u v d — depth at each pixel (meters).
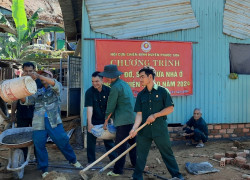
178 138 7.30
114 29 7.03
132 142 5.15
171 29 7.29
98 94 5.27
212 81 7.59
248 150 6.44
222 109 7.66
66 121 8.81
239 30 7.71
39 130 4.61
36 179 4.67
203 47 7.52
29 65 4.49
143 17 7.16
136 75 7.04
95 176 4.36
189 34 7.44
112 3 7.00
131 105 4.85
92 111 5.32
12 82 4.10
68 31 12.98
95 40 6.85
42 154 4.62
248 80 7.82
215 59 7.60
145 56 7.09
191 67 7.35
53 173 4.18
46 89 4.79
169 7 7.27
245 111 7.81
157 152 6.54
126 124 4.77
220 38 7.62
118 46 6.96
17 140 4.72
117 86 4.72
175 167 4.38
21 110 5.38
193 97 7.47
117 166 4.81
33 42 23.41
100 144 6.93
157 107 4.22
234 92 7.73
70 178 4.68
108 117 4.85
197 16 7.45
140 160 4.33
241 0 7.67
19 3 16.83
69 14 9.98
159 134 4.21
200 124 6.94
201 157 6.02
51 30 18.44
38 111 4.64
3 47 18.31
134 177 4.36
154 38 7.25
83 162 5.70
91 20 6.93
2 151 6.41
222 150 6.59
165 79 7.20
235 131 7.76
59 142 4.74
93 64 6.95
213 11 7.55
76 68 9.66
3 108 6.45
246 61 7.87
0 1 22.75
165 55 7.19
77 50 13.55
